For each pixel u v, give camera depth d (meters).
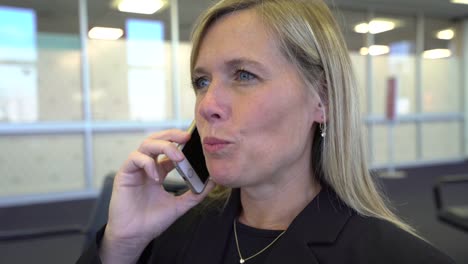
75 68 4.58
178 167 0.75
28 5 4.32
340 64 0.68
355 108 0.70
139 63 4.86
